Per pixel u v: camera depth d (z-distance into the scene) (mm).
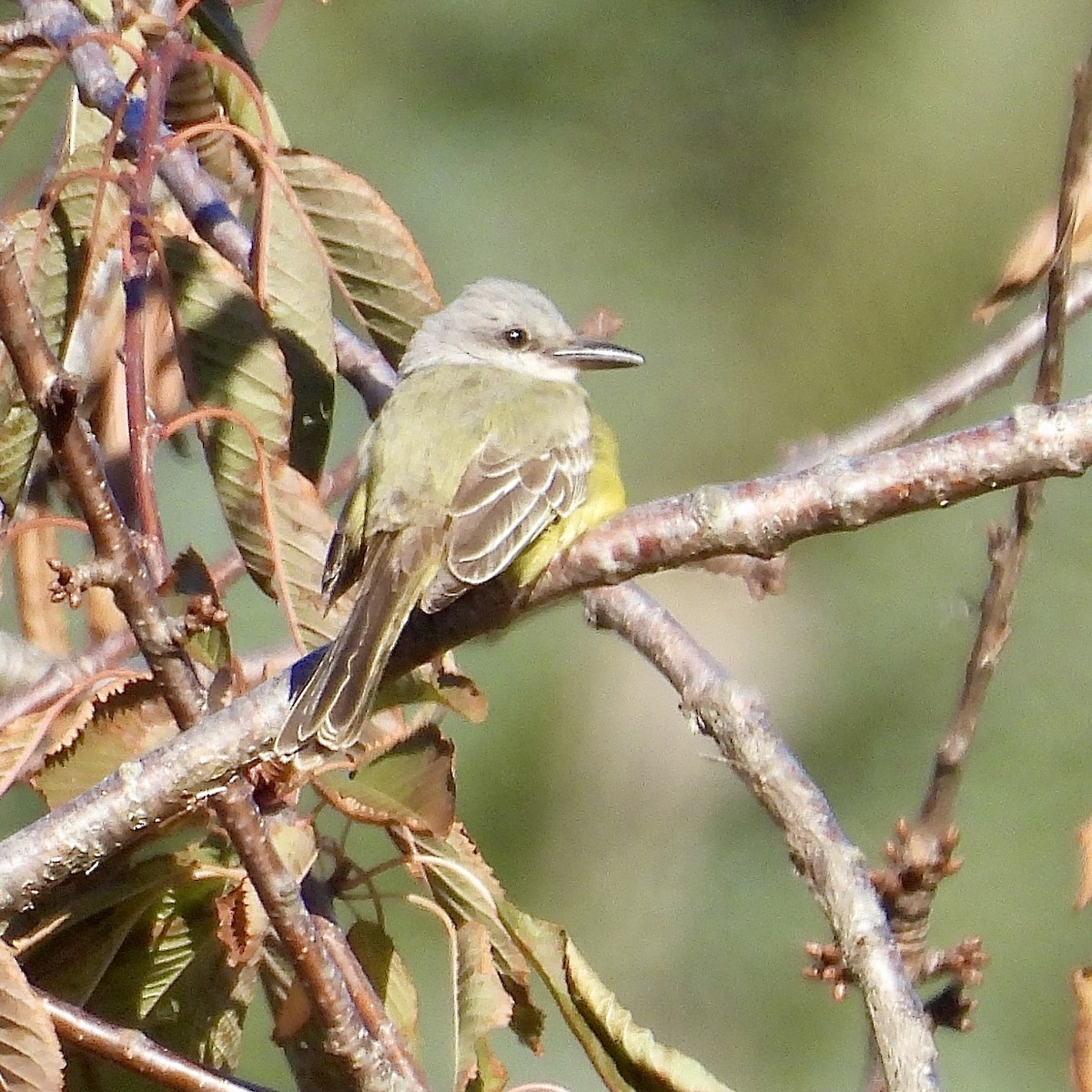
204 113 10117
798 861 7254
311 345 8969
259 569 8492
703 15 16953
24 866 6984
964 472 6863
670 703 14828
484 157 16875
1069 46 16938
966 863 13891
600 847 14766
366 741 7777
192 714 6277
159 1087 7578
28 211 8633
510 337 10258
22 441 8641
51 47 9742
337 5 16922
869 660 15055
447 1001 13398
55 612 9766
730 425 16656
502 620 7930
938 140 16891
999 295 8516
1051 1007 13594
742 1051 14438
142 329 7484
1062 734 14164
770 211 16922
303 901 7246
